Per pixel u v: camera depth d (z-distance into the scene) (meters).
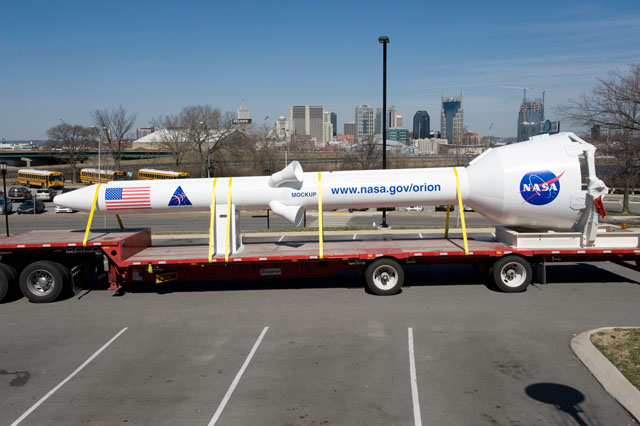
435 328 9.26
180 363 7.93
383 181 12.49
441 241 13.00
